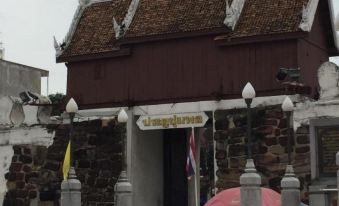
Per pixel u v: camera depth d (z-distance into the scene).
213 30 31.44
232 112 30.55
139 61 33.75
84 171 33.72
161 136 36.09
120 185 23.14
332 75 27.22
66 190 23.27
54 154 34.59
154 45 33.41
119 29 34.25
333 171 26.69
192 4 33.78
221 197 22.30
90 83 34.97
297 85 28.83
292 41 30.03
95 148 33.72
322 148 27.14
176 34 32.41
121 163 33.00
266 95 29.88
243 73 30.83
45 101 35.56
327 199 25.45
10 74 49.88
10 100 36.41
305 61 31.08
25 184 34.97
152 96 33.06
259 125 29.56
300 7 30.91
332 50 35.03
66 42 36.12
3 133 35.91
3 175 35.56
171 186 35.94
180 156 35.81
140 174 33.56
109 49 34.47
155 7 34.72
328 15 33.94
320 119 27.31
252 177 19.80
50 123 34.91
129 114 33.34
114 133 33.47
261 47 30.62
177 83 32.50
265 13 31.50
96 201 33.19
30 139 35.22
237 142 30.02
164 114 32.59
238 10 31.72
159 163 35.53
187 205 35.22
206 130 46.56
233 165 29.92
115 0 37.38
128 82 33.88
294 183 20.39
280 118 29.11
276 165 28.73
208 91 31.58
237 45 31.12
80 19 37.38
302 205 20.88
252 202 19.69
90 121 34.06
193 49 32.34
